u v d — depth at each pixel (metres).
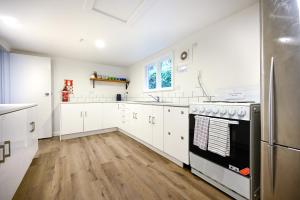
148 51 3.22
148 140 2.52
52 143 2.88
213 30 2.07
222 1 1.60
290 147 0.94
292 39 0.91
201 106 1.58
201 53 2.25
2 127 0.98
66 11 1.74
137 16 1.87
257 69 1.61
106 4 1.64
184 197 1.33
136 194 1.37
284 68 0.95
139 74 4.02
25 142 1.50
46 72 3.24
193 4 1.65
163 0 1.57
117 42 2.71
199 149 1.62
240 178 1.25
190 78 2.45
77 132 3.29
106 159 2.14
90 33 2.34
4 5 1.61
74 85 3.79
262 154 1.10
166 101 3.01
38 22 1.98
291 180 0.94
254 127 1.21
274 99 1.00
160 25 2.10
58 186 1.49
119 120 3.79
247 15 1.70
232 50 1.85
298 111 0.90
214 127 1.39
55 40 2.60
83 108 3.36
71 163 2.01
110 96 4.37
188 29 2.23
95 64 4.14
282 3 0.96
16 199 1.29
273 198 1.03
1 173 0.94
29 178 1.63
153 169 1.84
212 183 1.51
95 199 1.30
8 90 2.86
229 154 1.28
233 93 1.83
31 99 3.09
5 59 2.83
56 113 3.54
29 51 3.17
